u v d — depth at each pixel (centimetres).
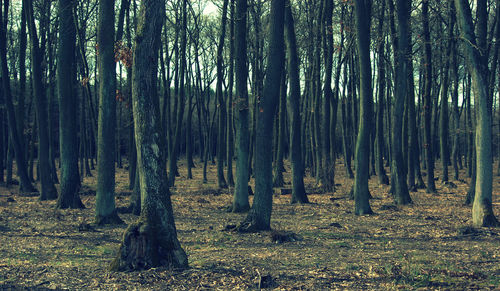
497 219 1448
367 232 1334
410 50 2556
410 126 2669
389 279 759
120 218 1606
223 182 2917
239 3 1741
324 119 2647
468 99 3431
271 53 1282
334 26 3014
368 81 1739
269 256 973
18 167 2661
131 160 2656
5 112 4184
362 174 1769
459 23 1427
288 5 2141
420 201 2188
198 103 5516
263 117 1309
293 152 2208
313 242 1168
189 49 4244
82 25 2680
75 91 2898
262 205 1332
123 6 2089
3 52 2580
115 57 1496
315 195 2588
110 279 745
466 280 754
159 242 806
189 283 723
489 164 1392
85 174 4031
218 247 1094
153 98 821
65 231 1334
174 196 2506
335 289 701
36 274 802
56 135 5550
